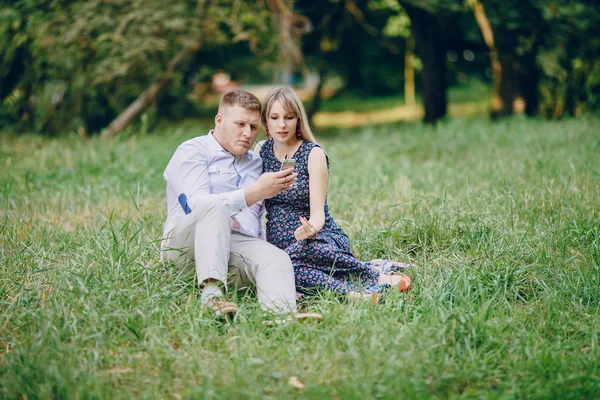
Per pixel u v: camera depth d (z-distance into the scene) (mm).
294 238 3930
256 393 2730
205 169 3842
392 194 6121
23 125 12656
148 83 12414
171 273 3791
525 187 5969
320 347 3104
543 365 3006
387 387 2754
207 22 11828
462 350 3129
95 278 3721
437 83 14492
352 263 3932
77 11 11352
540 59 12438
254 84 37781
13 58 12516
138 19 11016
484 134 9641
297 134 4004
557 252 4449
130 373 2967
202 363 3006
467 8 13078
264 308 3477
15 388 2762
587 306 3697
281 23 12305
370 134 11016
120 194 6586
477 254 4301
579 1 12125
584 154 7391
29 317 3414
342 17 15680
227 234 3584
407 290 3906
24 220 5441
